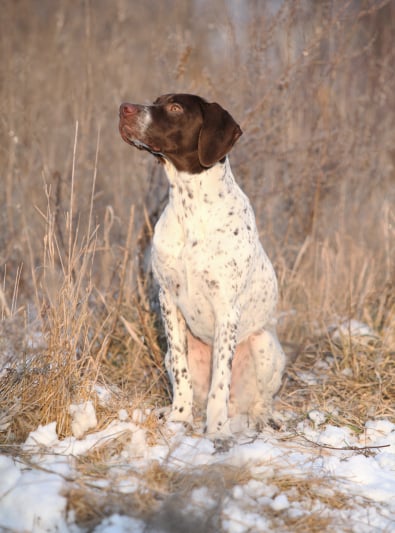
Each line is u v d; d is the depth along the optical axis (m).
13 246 7.77
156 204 7.72
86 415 4.87
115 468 4.43
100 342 6.48
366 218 8.95
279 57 8.80
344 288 7.66
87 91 8.51
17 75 9.17
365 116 9.09
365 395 6.04
